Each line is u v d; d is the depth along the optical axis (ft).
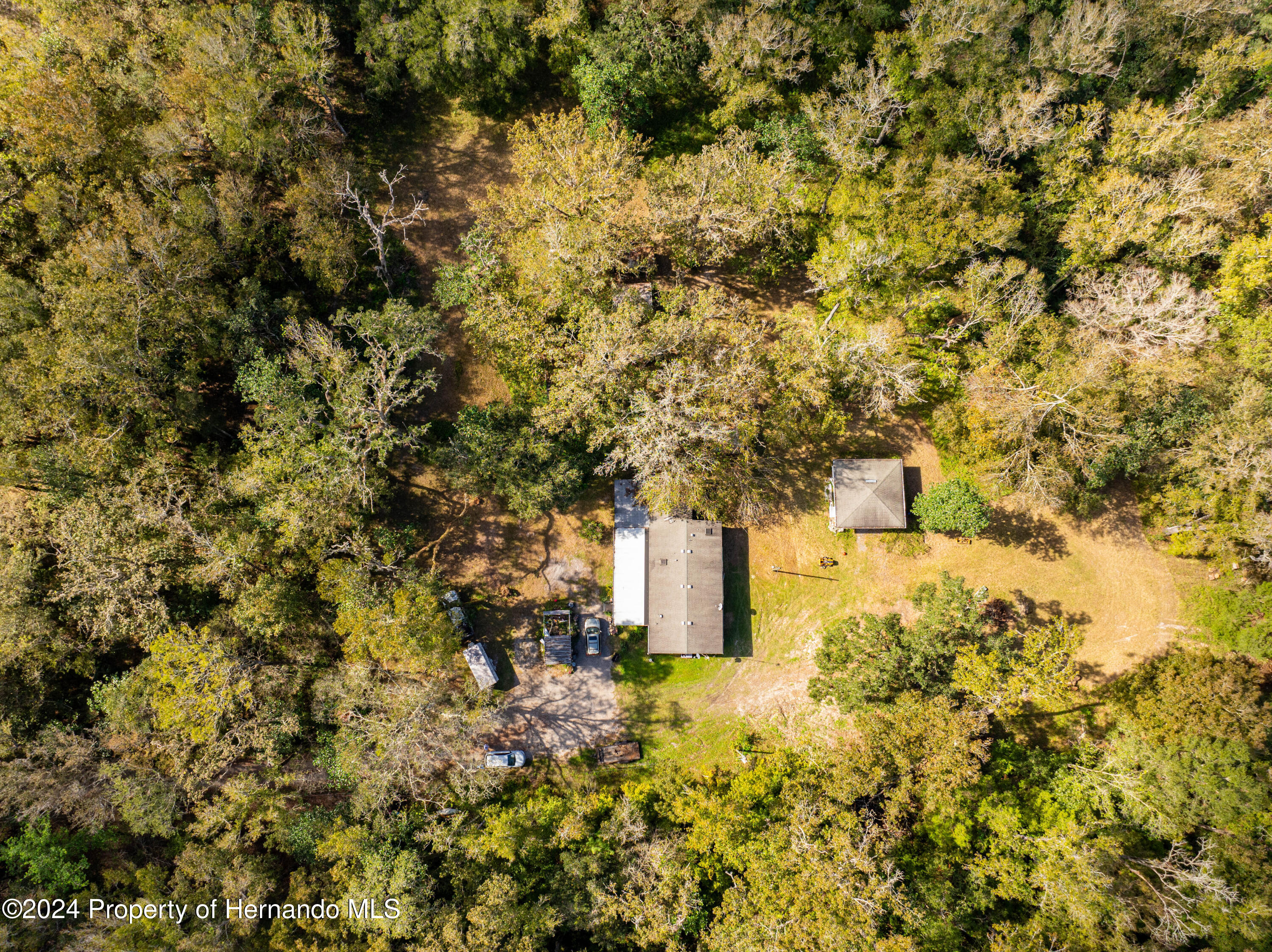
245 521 139.95
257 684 137.08
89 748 134.41
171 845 141.90
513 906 124.67
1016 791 141.18
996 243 143.33
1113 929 123.95
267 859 137.08
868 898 114.62
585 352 142.20
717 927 121.90
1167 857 127.34
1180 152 147.13
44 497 140.15
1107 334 148.66
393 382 139.23
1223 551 147.54
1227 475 137.28
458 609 152.66
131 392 136.67
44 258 147.02
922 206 147.54
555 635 153.89
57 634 138.51
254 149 147.02
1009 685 130.62
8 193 141.38
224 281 150.61
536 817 142.51
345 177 151.74
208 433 153.69
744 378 139.54
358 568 138.72
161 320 137.08
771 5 149.38
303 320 152.56
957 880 132.26
